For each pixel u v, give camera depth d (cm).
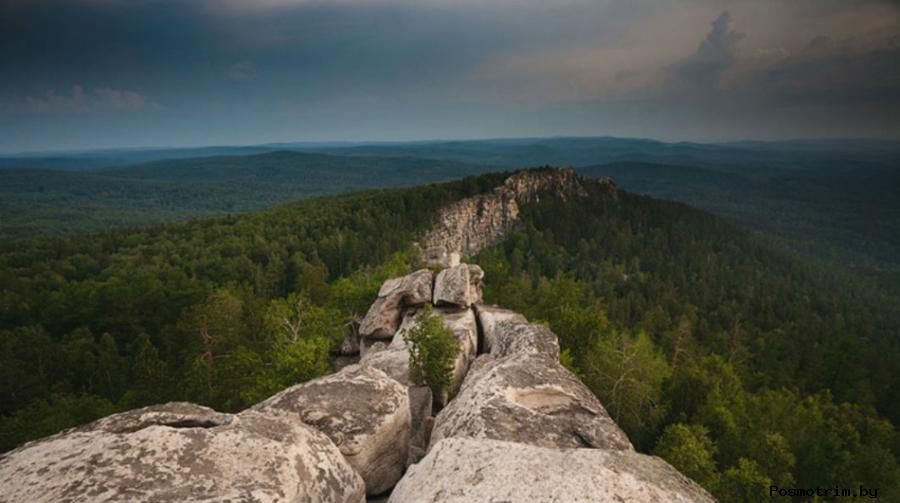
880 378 8444
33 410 3819
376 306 3812
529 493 589
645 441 3678
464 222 19700
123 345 6944
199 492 643
